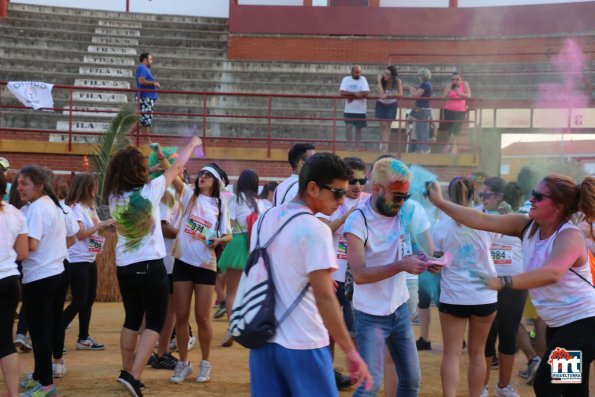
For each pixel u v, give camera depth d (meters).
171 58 21.62
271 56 22.80
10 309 5.46
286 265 3.70
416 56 22.61
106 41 21.88
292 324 3.68
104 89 14.82
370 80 21.25
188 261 6.59
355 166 6.14
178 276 6.63
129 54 21.31
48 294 5.99
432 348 8.65
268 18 22.86
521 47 22.09
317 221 3.72
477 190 8.05
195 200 6.65
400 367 4.95
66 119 17.98
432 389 6.76
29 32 21.34
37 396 5.93
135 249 5.83
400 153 14.91
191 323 9.73
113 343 8.41
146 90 14.83
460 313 5.49
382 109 16.05
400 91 16.02
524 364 7.97
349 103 16.12
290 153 6.36
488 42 22.38
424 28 22.73
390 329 4.86
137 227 5.81
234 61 21.81
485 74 21.03
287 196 6.07
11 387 5.43
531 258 4.57
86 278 7.67
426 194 4.94
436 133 16.27
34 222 5.84
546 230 4.54
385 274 4.53
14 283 5.45
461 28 22.58
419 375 4.96
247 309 3.68
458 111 16.06
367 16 22.88
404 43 22.70
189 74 21.05
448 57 22.45
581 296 4.42
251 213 8.37
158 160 7.02
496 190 6.53
